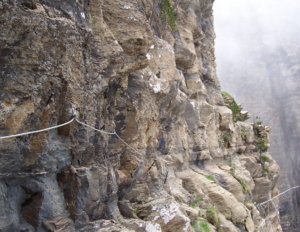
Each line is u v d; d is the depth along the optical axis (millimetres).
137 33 7465
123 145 7742
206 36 21172
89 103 5902
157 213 8031
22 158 4684
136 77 8820
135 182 8203
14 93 4352
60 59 4887
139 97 8695
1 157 4367
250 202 16031
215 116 18359
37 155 4852
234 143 19703
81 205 5570
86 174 5656
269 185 22469
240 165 19688
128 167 7879
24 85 4426
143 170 8602
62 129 5266
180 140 13016
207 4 20266
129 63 7492
